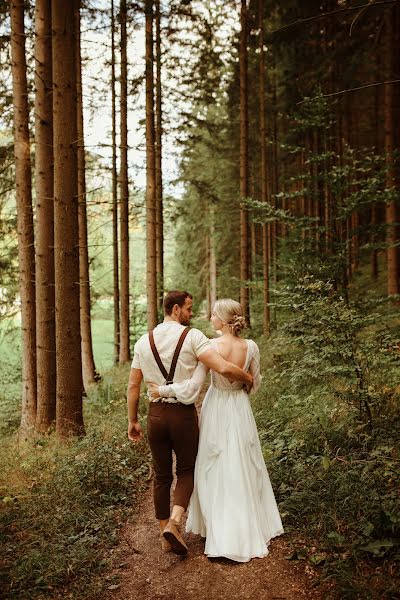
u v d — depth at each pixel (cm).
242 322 357
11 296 1095
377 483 367
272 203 1695
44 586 313
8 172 971
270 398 676
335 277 778
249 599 293
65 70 609
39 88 731
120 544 371
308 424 514
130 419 359
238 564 325
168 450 351
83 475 464
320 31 1259
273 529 350
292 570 313
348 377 470
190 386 331
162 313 1333
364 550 306
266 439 521
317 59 1241
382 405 483
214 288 2817
